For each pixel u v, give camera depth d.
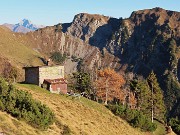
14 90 47.44
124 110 88.25
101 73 120.69
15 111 43.44
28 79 91.75
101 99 120.50
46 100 68.69
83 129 59.03
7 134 35.69
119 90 121.56
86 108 77.75
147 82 121.88
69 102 76.50
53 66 92.62
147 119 90.88
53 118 48.88
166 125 110.06
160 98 119.00
